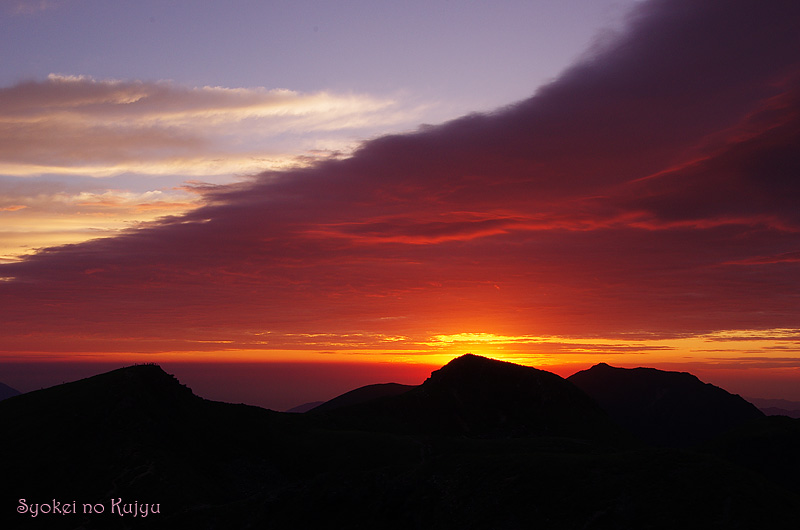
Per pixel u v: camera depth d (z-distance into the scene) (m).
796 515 48.91
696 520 48.38
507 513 53.88
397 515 58.31
